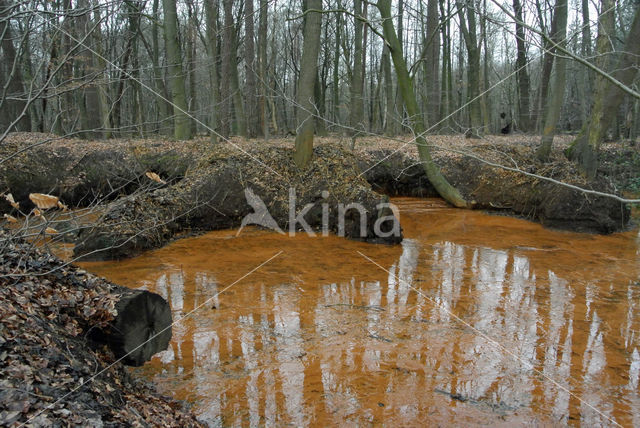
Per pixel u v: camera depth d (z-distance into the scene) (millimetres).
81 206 13094
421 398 4137
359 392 4219
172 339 5289
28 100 3438
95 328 3404
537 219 12797
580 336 5477
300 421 3764
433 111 22297
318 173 12234
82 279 3707
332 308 6309
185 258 8875
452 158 15836
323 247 9906
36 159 12984
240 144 14734
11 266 3439
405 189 16250
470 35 20344
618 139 20875
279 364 4727
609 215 11500
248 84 18281
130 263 8492
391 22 12625
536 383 4434
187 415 3479
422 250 9703
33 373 2570
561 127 28469
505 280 7641
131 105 20828
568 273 8047
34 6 3662
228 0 15859
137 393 3312
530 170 13695
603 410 3994
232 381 4375
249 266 8344
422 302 6582
